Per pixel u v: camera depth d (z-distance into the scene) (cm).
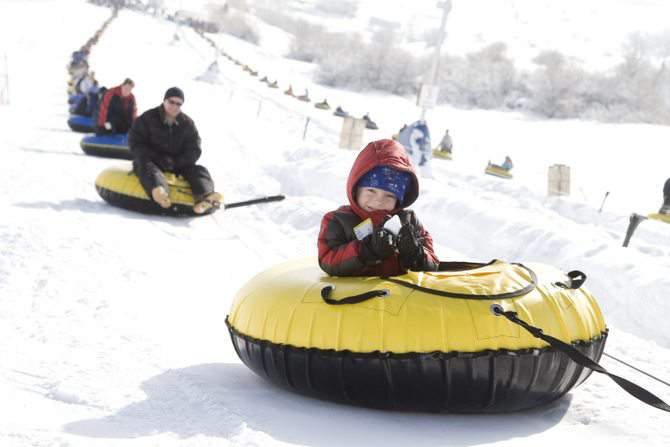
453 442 356
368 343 373
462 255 891
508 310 376
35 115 2114
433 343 366
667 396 459
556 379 386
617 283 739
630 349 573
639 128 4884
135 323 530
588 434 382
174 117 1013
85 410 366
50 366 425
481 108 6869
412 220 438
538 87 6419
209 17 12731
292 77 7531
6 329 493
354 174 423
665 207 1534
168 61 6066
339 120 3566
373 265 423
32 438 321
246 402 393
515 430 380
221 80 4931
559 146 3591
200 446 322
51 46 5512
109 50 6128
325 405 400
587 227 1270
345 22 17638
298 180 1379
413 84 7450
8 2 9169
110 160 1437
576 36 16162
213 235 912
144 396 390
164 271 697
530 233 900
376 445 345
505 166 2269
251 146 1906
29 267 640
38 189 1059
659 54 11594
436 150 2667
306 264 455
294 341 390
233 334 431
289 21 14662
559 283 413
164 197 960
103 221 900
